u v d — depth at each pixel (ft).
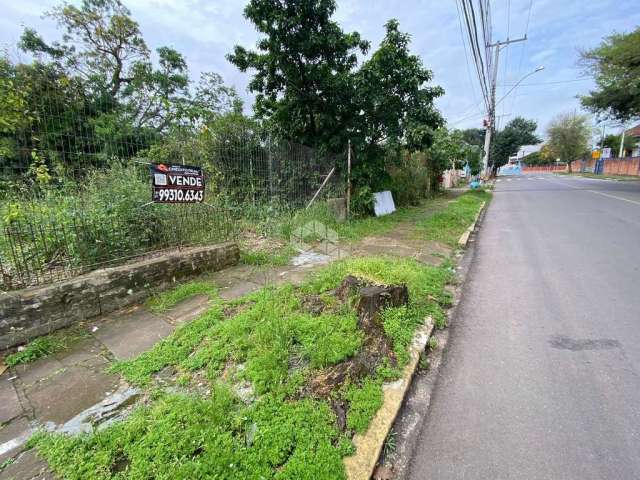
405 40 25.02
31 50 44.39
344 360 7.16
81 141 12.01
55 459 5.15
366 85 24.54
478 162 92.12
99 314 10.19
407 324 9.08
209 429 5.40
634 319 9.71
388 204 32.55
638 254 15.89
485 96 55.72
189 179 13.67
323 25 22.65
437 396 6.97
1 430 5.84
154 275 11.75
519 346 8.64
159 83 51.98
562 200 39.42
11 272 9.41
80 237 10.89
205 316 9.55
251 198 21.38
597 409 6.35
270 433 5.35
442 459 5.44
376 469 5.24
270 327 8.11
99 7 48.80
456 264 16.01
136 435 5.49
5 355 8.20
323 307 9.44
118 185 12.65
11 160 10.30
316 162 25.96
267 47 23.62
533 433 5.85
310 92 24.62
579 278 13.15
